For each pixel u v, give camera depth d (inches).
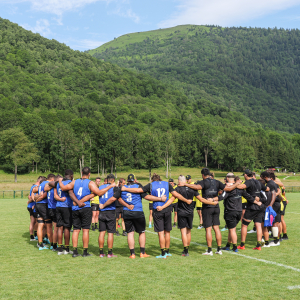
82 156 3336.6
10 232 422.0
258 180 326.3
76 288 201.6
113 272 236.1
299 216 568.1
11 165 3161.9
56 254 299.3
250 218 313.6
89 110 6525.6
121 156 3275.1
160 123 5629.9
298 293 192.2
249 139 4574.3
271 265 253.6
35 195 327.6
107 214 288.2
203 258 279.9
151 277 223.0
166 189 288.2
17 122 3821.4
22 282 213.8
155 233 426.0
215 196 295.7
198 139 4394.7
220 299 182.7
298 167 4148.6
